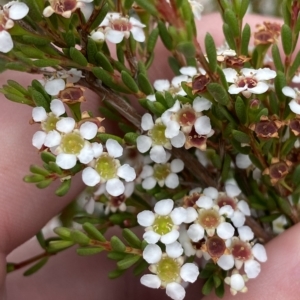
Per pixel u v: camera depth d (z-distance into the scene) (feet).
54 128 0.23
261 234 0.31
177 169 0.27
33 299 0.41
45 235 0.40
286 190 0.28
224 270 0.27
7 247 0.33
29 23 0.23
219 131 0.26
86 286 0.43
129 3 0.26
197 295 0.41
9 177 0.32
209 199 0.25
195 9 0.30
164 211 0.24
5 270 0.32
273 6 0.51
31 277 0.42
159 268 0.24
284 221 0.33
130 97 0.35
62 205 0.34
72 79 0.25
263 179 0.28
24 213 0.33
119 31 0.25
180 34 0.19
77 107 0.24
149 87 0.26
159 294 0.44
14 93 0.24
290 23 0.25
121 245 0.23
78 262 0.43
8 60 0.24
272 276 0.29
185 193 0.28
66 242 0.25
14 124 0.32
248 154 0.25
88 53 0.24
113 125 0.33
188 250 0.26
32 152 0.32
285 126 0.26
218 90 0.21
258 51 0.28
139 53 0.30
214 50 0.21
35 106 0.24
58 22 0.23
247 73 0.23
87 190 0.35
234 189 0.27
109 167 0.24
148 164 0.29
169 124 0.23
